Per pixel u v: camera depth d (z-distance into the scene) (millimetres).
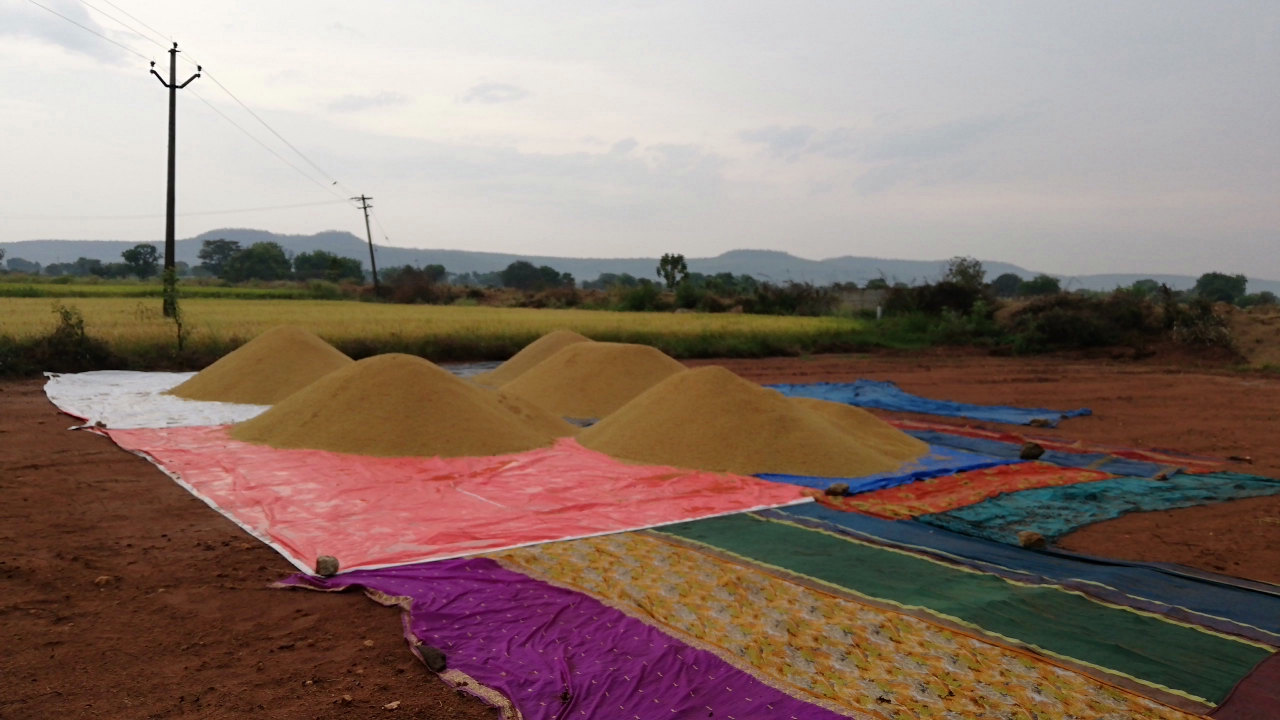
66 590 3648
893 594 3846
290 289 42031
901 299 26188
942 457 7602
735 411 7012
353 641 3217
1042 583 4066
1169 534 5141
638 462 6664
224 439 7113
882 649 3197
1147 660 3207
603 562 4145
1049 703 2811
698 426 6922
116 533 4520
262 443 6875
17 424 7707
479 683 2818
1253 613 3779
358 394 7156
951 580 4082
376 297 40750
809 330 21328
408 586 3730
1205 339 18438
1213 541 5008
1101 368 16609
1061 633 3447
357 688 2812
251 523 4750
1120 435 9117
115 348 12891
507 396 8312
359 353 14805
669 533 4781
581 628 3311
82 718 2568
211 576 3900
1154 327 19719
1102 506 5750
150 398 9461
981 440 8609
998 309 24141
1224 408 11133
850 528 5012
